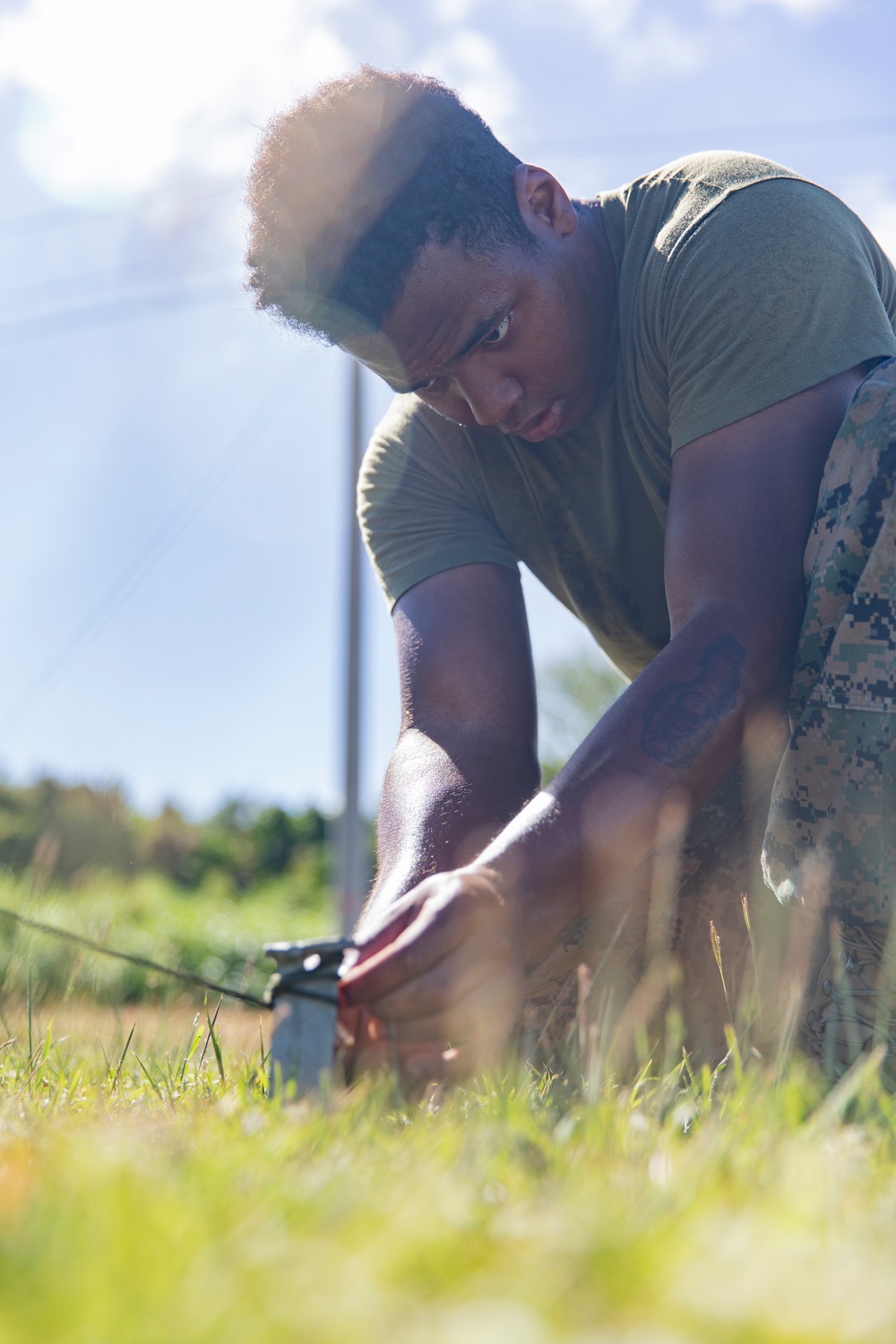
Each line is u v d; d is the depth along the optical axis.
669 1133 1.08
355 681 10.88
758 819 1.79
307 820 17.97
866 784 1.51
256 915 13.75
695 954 1.79
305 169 1.77
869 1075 1.29
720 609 1.58
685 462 1.73
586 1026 1.62
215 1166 0.89
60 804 11.75
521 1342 0.56
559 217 1.91
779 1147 1.00
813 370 1.70
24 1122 1.22
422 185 1.75
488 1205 0.85
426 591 2.19
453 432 2.25
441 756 1.95
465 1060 1.32
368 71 1.82
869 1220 0.82
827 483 1.60
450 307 1.78
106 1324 0.54
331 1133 1.08
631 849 1.44
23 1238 0.65
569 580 2.25
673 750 1.48
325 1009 1.21
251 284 1.88
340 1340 0.56
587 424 2.07
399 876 1.75
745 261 1.74
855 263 1.80
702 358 1.75
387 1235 0.71
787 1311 0.61
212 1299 0.58
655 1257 0.68
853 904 1.52
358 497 2.40
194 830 17.23
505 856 1.38
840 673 1.53
